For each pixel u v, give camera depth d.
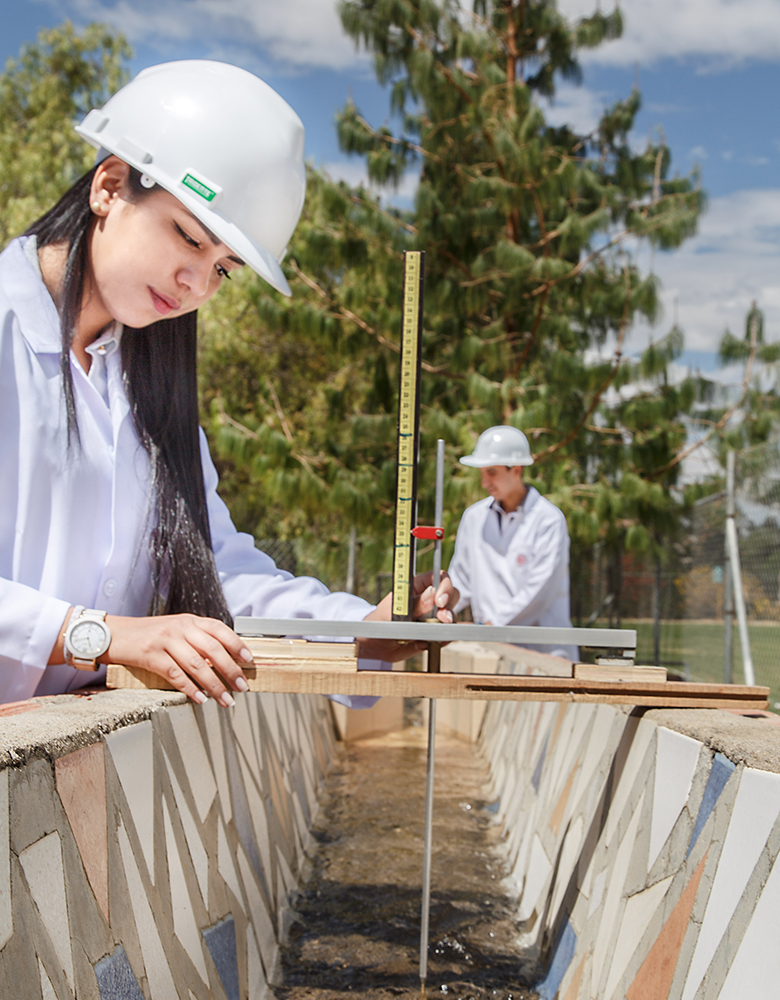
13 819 0.83
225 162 1.47
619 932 1.49
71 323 1.50
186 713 1.51
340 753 5.03
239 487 17.95
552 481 8.48
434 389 9.49
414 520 1.57
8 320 1.44
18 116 23.78
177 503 1.69
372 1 9.34
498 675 1.49
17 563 1.50
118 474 1.60
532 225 10.20
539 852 2.43
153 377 1.68
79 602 1.63
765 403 8.73
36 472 1.49
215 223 1.43
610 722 1.96
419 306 1.55
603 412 9.04
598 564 9.27
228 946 1.56
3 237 18.94
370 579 9.59
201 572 1.71
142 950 1.12
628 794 1.65
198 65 1.54
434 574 1.60
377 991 1.83
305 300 9.28
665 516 8.20
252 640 1.49
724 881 1.12
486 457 4.70
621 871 1.58
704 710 1.56
